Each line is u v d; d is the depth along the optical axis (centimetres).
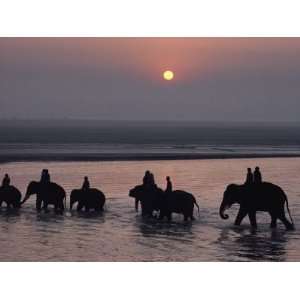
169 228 2319
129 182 3778
